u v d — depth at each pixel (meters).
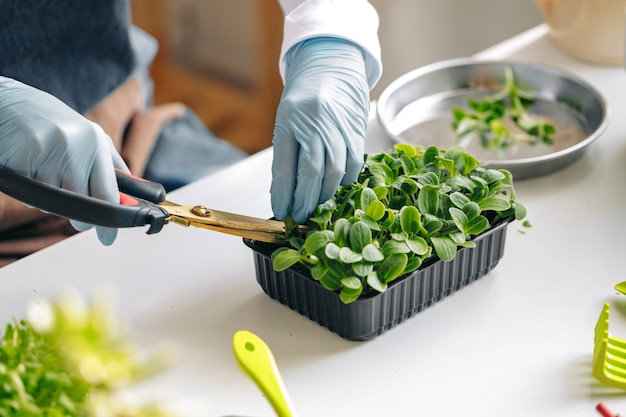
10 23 1.01
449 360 0.70
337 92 0.80
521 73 1.11
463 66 1.12
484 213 0.77
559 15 1.19
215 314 0.76
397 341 0.72
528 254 0.82
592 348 0.70
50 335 0.51
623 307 0.75
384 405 0.66
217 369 0.70
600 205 0.89
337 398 0.67
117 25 1.10
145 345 0.73
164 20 2.34
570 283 0.78
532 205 0.90
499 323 0.73
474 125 1.04
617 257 0.81
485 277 0.79
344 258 0.65
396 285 0.68
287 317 0.76
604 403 0.65
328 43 0.88
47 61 1.07
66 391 0.52
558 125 1.05
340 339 0.73
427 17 1.88
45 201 0.66
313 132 0.75
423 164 0.79
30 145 0.72
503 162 0.90
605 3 1.12
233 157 1.38
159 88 2.39
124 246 0.85
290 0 0.97
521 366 0.69
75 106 1.11
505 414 0.64
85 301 0.78
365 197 0.70
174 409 0.48
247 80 2.39
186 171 1.31
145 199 0.73
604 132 1.03
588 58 1.20
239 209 0.91
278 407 0.60
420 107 1.10
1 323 0.76
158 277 0.81
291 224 0.73
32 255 0.85
